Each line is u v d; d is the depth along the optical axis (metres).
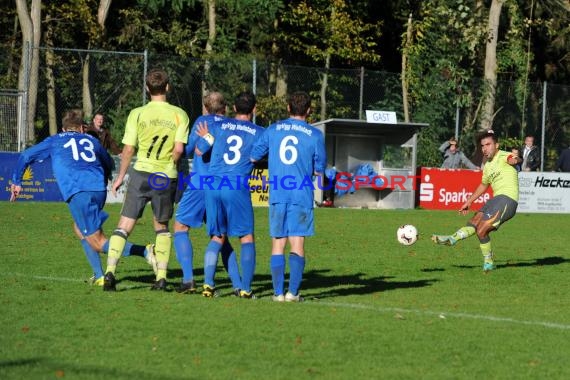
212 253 26.73
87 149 28.77
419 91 81.44
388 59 106.75
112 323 22.38
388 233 49.16
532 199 71.19
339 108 76.62
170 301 25.64
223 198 26.61
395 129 71.69
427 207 71.31
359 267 35.50
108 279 27.05
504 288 30.75
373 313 24.88
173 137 27.20
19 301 25.14
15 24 91.56
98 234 28.66
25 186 62.72
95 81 70.19
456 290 30.03
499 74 108.50
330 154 71.31
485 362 19.56
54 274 30.73
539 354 20.45
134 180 27.27
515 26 106.12
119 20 97.81
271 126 26.64
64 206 59.12
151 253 28.00
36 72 68.31
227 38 95.19
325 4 97.50
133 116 27.16
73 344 20.14
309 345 20.58
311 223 26.53
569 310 26.45
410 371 18.56
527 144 73.06
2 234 42.91
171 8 96.44
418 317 24.50
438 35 94.50
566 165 73.06
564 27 114.00
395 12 102.19
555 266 37.38
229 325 22.48
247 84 73.81
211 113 27.31
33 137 68.00
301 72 75.69
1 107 64.44
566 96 81.19
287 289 29.41
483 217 35.00
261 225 51.62
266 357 19.39
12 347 19.73
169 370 18.11
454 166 74.00
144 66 69.69
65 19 89.31
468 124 82.00
